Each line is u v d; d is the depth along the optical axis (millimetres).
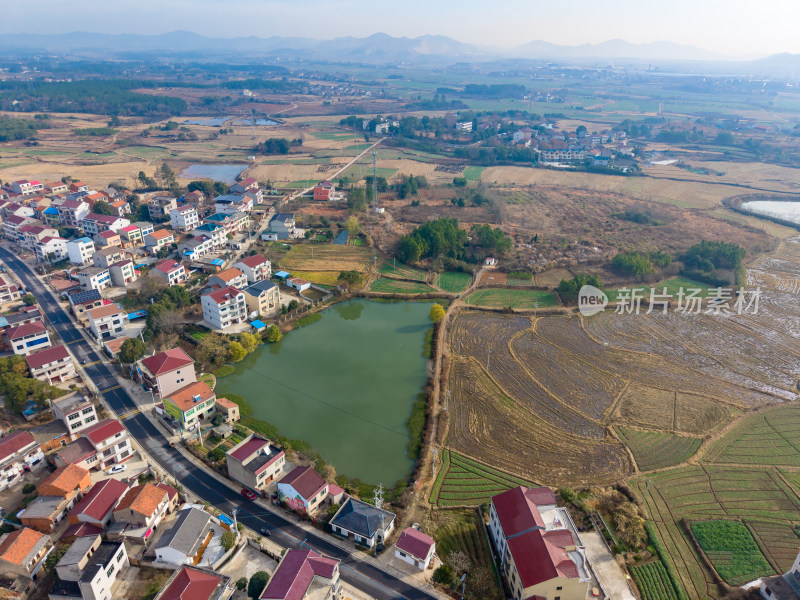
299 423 106500
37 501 81875
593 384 120938
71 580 69125
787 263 185750
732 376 123625
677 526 83062
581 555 72750
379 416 109562
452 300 161500
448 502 87688
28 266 173875
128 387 114938
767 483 91625
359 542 78812
